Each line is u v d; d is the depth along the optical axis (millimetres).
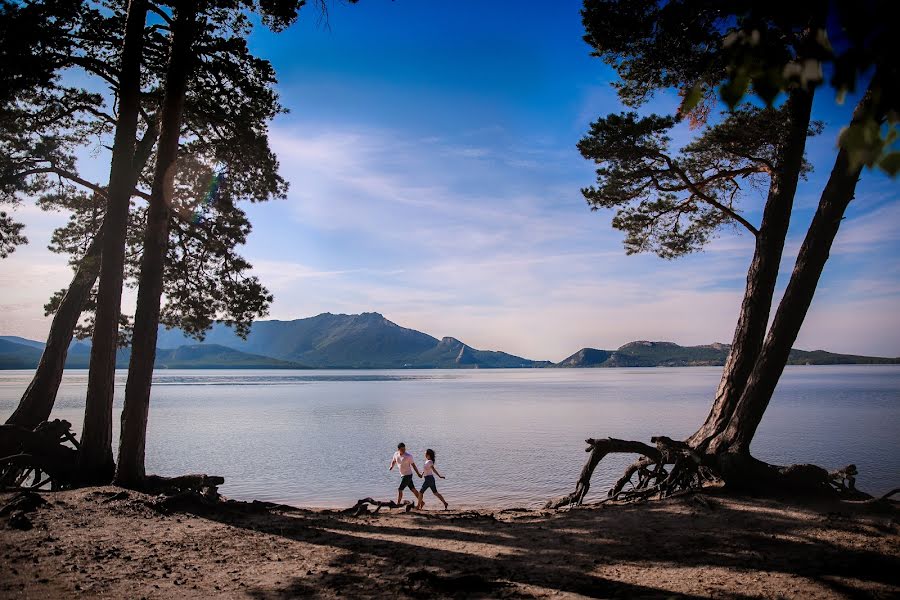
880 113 1991
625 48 15086
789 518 11758
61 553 9047
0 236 17688
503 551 10195
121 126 14945
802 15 2275
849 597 7809
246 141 17609
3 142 16906
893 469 23922
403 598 7527
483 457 29500
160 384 145625
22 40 14195
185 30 14742
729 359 15312
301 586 7969
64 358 17125
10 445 14688
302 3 14797
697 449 14609
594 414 55281
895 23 2020
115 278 14992
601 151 16016
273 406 70000
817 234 13641
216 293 19500
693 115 14977
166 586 7828
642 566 9250
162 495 12828
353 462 28062
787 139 14812
